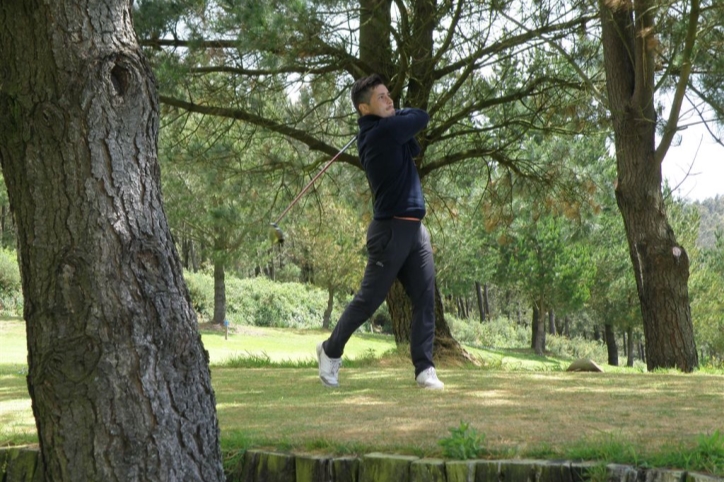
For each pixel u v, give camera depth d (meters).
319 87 10.31
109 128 2.70
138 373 2.61
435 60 9.61
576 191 10.90
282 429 3.38
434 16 9.54
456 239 26.70
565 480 2.62
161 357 2.67
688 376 5.39
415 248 4.41
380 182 4.29
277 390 4.74
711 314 35.16
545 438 3.01
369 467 2.85
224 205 11.34
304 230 29.44
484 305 49.78
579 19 9.87
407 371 6.14
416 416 3.58
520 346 40.56
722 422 3.30
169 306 2.72
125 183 2.71
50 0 2.69
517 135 10.49
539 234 29.03
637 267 9.30
